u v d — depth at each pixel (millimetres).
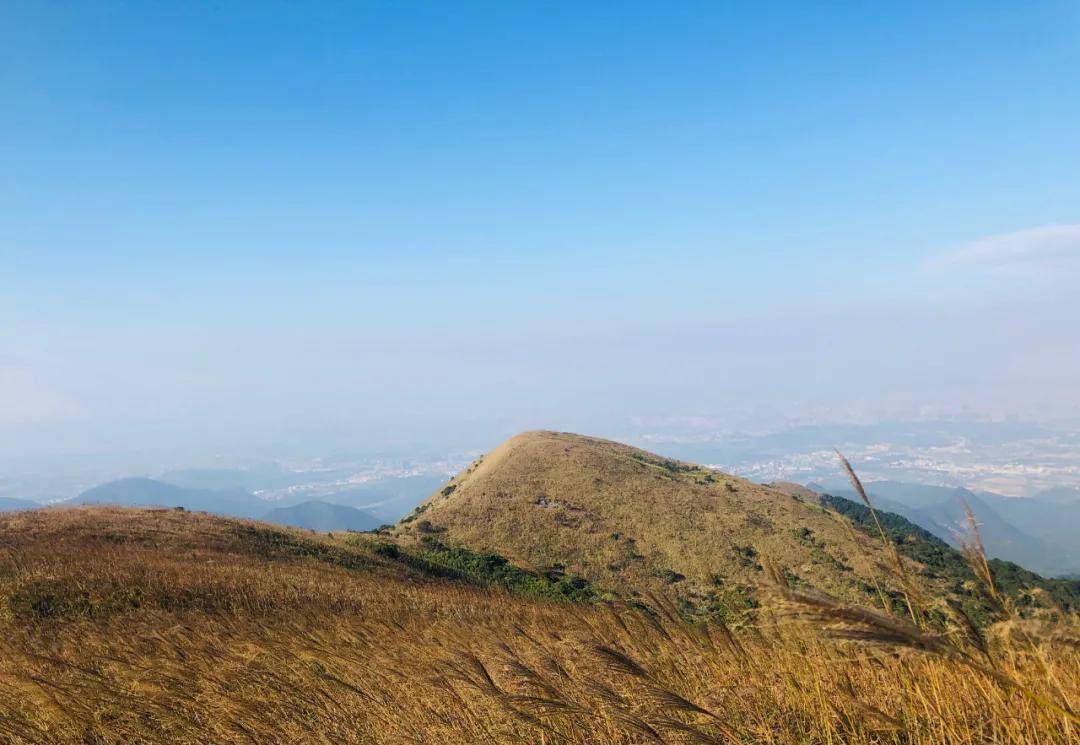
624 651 5531
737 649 4832
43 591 19000
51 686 6570
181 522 38375
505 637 7719
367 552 43094
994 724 3227
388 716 5859
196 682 7027
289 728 6141
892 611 2621
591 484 67875
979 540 2695
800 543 51875
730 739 3711
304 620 11789
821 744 3729
